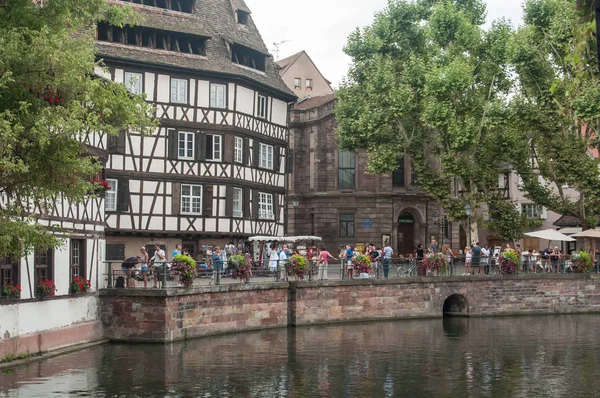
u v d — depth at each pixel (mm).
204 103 40688
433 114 40781
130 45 39000
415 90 43188
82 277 26031
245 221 42250
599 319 37000
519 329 32469
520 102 40844
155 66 39125
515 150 42500
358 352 25438
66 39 16281
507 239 43938
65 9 16531
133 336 26531
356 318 34469
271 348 25922
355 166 52875
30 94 15836
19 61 15438
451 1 43688
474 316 37906
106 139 28328
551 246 57000
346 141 44844
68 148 16125
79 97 16125
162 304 26250
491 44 42688
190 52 40812
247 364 22844
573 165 41000
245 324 30156
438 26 42594
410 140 43594
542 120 40844
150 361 22953
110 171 37906
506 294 38781
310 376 21188
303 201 53562
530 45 40719
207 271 30547
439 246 54062
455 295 38344
